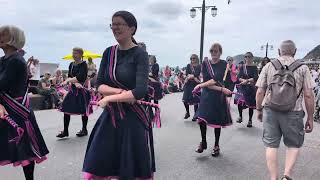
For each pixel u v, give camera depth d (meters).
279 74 4.49
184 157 6.21
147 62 3.16
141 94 3.07
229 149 6.87
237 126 9.49
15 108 3.84
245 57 9.73
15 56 3.83
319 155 6.61
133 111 3.21
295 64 4.52
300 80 4.50
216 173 5.38
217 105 6.18
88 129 8.53
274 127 4.55
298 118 4.50
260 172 5.47
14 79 3.80
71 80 7.21
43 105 12.58
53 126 8.94
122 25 3.12
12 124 3.77
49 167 5.52
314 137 8.31
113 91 3.15
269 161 4.55
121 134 3.18
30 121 3.96
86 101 7.41
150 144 3.33
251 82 9.50
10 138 3.81
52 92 12.77
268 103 4.54
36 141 3.98
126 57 3.18
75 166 5.60
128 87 3.17
